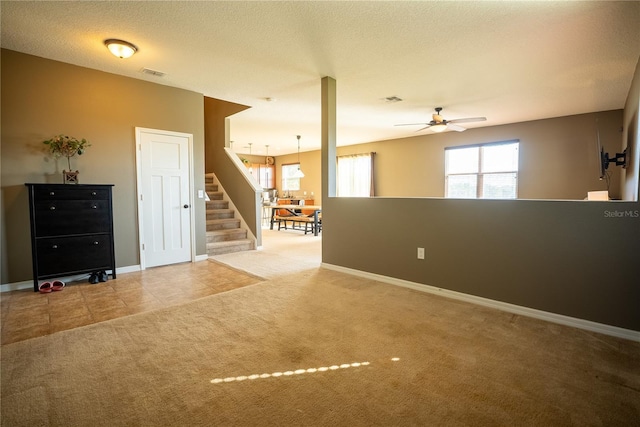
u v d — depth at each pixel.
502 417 1.53
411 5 2.48
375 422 1.50
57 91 3.61
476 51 3.30
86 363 1.99
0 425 1.47
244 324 2.56
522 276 2.80
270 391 1.73
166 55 3.44
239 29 2.87
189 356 2.08
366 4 2.47
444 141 7.85
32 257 3.32
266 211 11.16
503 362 2.01
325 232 4.38
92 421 1.50
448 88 4.51
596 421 1.50
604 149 5.66
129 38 3.04
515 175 6.78
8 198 3.36
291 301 3.09
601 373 1.89
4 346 2.20
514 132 6.72
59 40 3.09
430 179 8.13
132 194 4.22
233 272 4.23
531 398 1.67
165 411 1.57
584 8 2.47
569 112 5.81
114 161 4.05
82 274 3.74
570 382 1.80
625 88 4.40
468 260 3.11
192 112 4.75
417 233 3.45
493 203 2.94
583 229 2.51
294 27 2.83
